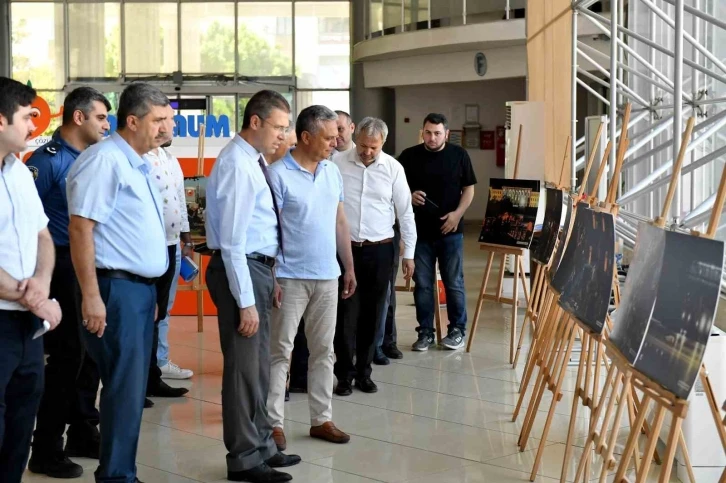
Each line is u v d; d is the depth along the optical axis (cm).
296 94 2133
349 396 604
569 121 823
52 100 2119
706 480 442
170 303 648
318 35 2123
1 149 328
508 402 587
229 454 441
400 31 1750
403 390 619
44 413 446
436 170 725
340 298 595
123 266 384
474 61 1688
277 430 486
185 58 2119
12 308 334
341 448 495
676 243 304
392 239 607
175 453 488
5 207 331
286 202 478
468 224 2012
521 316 896
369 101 2075
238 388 431
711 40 821
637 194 679
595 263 405
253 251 432
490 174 2108
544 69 916
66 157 450
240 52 2122
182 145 911
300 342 607
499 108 2088
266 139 420
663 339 297
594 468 463
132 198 384
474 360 708
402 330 833
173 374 648
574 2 786
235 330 426
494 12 1542
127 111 384
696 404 442
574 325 452
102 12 2105
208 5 2111
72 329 443
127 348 385
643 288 331
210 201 421
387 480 446
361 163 595
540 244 650
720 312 544
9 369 335
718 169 811
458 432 524
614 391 384
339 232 528
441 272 744
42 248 349
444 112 2105
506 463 471
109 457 388
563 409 570
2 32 2105
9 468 352
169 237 591
